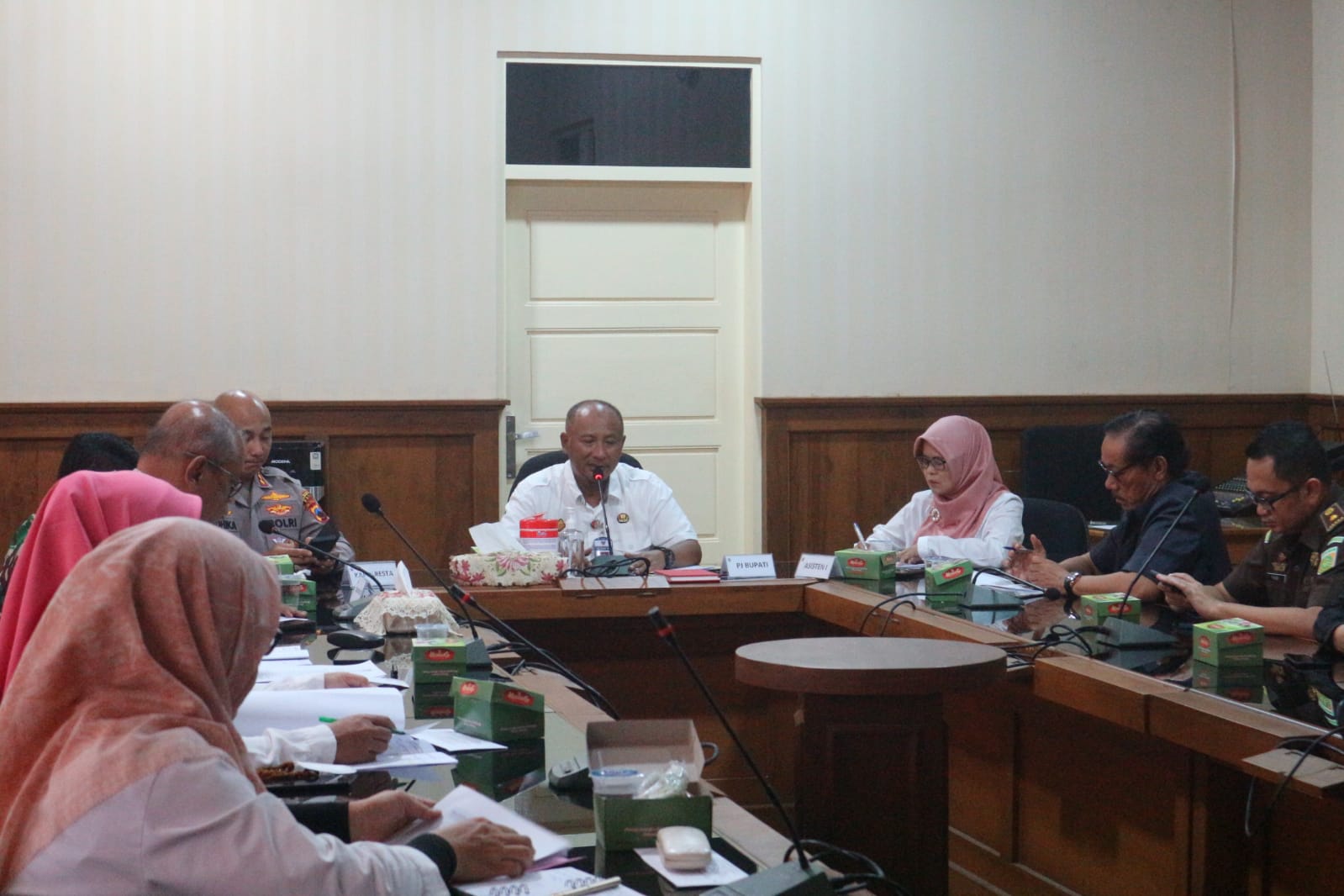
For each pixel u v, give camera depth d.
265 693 1.86
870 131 5.31
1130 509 3.18
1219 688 2.01
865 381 5.34
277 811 1.16
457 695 1.85
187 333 4.92
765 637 3.29
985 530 3.62
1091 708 2.10
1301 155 5.61
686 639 3.24
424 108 5.04
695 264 5.38
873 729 1.93
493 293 5.11
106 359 4.87
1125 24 5.45
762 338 5.26
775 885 1.16
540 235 5.27
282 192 4.96
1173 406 5.53
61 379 4.84
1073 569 3.31
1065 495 5.11
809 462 5.30
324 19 4.97
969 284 5.39
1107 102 5.46
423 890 1.19
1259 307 5.61
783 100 5.25
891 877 1.93
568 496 3.85
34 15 4.79
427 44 5.04
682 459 5.41
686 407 5.40
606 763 1.49
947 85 5.35
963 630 2.55
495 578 3.17
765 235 5.25
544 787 1.57
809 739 1.94
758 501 5.32
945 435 3.68
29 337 4.82
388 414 5.02
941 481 3.69
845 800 1.93
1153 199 5.51
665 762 1.49
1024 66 5.39
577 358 5.32
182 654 1.17
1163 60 5.49
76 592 1.17
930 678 1.90
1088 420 5.46
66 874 1.09
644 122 5.25
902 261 5.34
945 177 5.36
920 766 1.94
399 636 2.61
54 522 1.58
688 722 1.50
